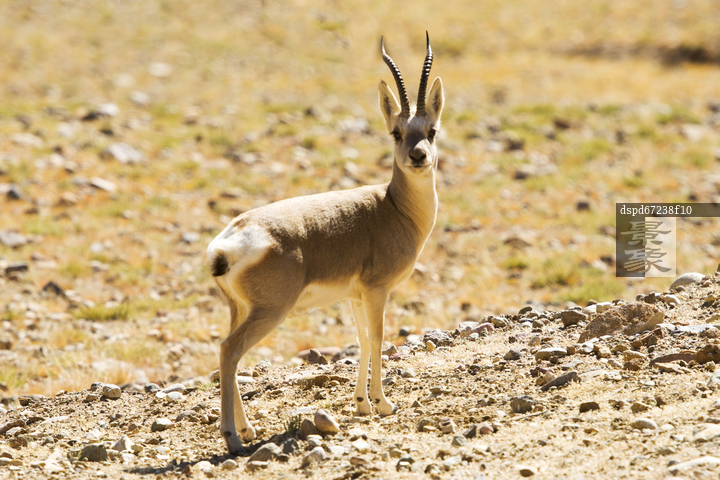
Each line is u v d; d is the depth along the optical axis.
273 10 64.88
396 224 9.48
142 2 63.75
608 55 60.06
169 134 36.81
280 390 10.95
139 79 48.88
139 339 16.27
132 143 34.97
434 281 21.02
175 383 13.21
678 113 41.97
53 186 29.34
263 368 12.71
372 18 68.06
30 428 10.28
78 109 41.22
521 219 26.69
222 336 16.67
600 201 28.75
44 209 26.77
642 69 55.16
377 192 9.66
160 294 19.92
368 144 36.41
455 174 32.72
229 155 34.19
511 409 8.74
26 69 49.34
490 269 21.75
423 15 69.94
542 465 6.95
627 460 6.79
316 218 8.82
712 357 9.35
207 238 24.17
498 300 19.06
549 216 27.19
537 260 21.91
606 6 71.44
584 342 11.38
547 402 8.80
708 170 32.56
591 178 31.83
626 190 29.92
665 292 13.39
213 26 60.28
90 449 8.54
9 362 14.77
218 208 27.19
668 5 69.62
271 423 9.44
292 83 49.56
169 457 8.60
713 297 12.16
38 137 35.31
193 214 26.80
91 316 18.02
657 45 59.91
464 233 25.38
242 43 57.22
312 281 8.75
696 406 7.91
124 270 21.30
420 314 17.88
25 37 54.62
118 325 17.58
